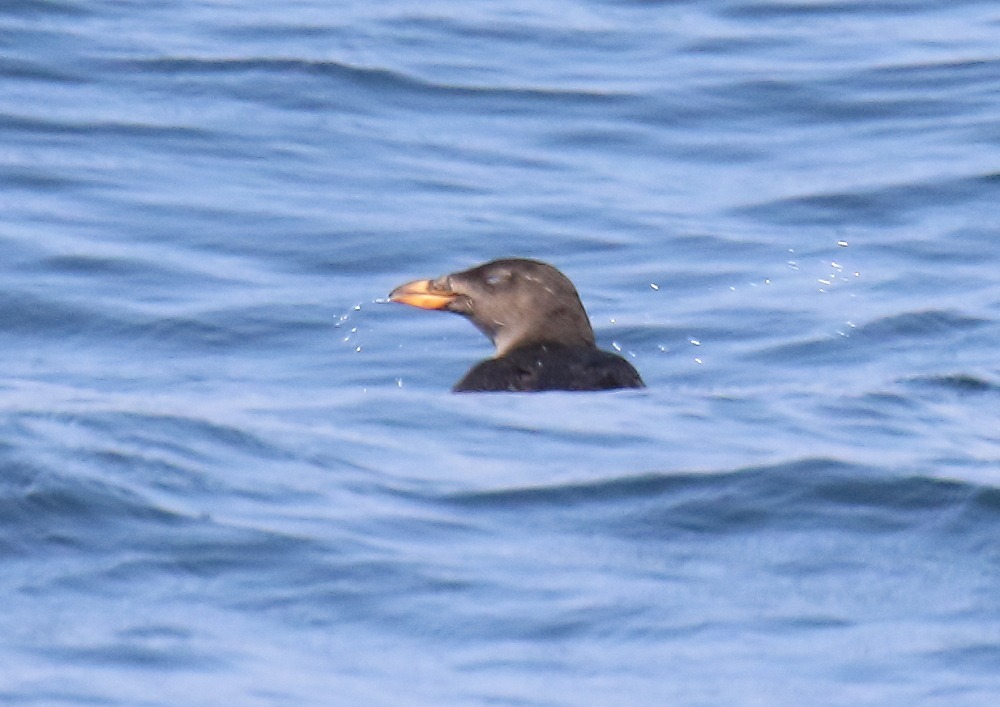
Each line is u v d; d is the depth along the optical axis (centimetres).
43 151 1866
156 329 1505
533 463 1015
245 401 1199
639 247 1723
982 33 2345
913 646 798
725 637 805
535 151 1966
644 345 1509
